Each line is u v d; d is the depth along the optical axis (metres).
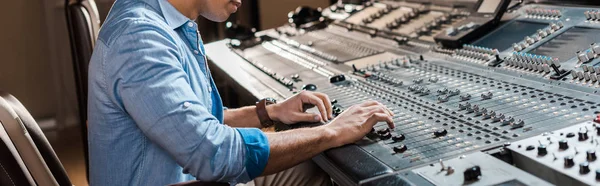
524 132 1.54
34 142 1.79
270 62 2.97
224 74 2.92
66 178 1.88
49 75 4.29
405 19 3.16
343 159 1.59
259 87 2.54
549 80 1.94
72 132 4.41
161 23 1.64
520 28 2.49
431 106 1.90
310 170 2.19
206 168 1.51
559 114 1.63
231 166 1.54
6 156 1.49
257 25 4.76
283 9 4.81
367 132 1.68
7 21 4.12
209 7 1.78
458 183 1.28
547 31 2.29
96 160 1.67
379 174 1.43
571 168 1.28
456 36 2.59
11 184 1.49
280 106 2.06
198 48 1.82
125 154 1.64
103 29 1.62
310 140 1.65
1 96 1.79
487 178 1.28
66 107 4.37
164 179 1.63
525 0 2.72
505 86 1.98
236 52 3.34
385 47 2.91
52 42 4.24
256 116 2.09
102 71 1.57
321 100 2.00
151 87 1.49
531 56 2.10
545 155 1.37
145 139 1.63
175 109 1.49
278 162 1.63
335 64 2.74
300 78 2.57
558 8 2.47
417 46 2.78
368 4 3.66
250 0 4.71
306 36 3.50
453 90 2.02
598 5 2.33
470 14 2.77
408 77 2.32
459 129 1.65
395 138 1.63
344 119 1.73
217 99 1.95
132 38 1.53
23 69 4.23
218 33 4.72
